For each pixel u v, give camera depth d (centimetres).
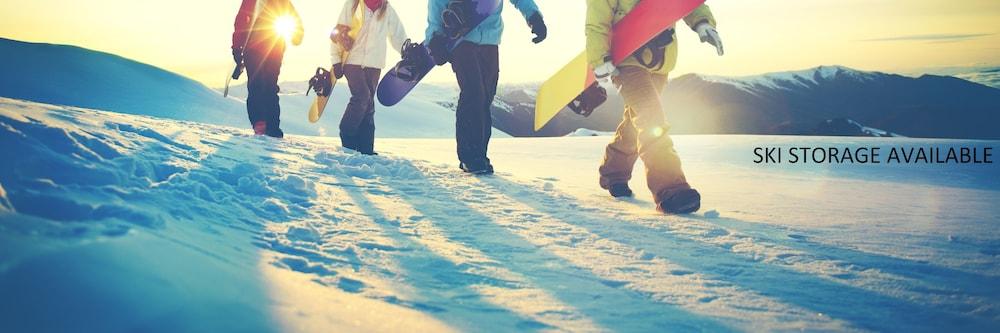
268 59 639
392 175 504
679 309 197
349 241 260
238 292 142
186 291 129
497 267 239
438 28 543
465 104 551
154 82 3036
